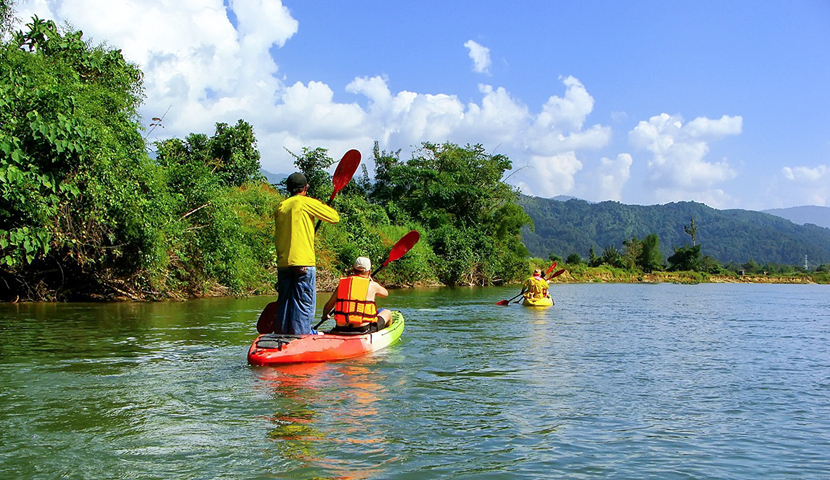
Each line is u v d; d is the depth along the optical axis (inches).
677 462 130.5
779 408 179.5
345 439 140.2
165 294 568.4
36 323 354.3
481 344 302.0
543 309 561.6
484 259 1234.6
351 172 294.8
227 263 605.6
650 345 314.3
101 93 492.1
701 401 187.2
